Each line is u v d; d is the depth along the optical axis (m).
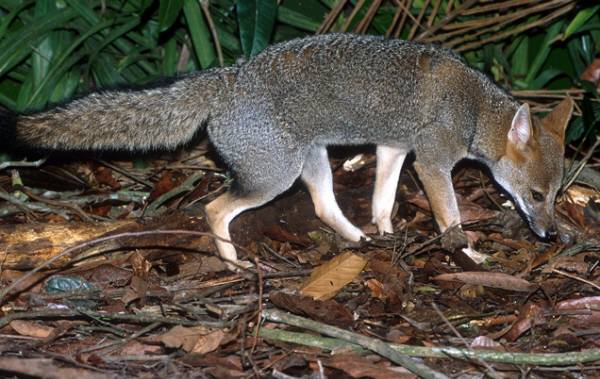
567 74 8.36
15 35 7.56
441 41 8.22
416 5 8.43
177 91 5.75
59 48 7.71
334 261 5.27
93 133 5.74
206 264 5.75
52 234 5.61
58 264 5.51
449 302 5.25
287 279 5.55
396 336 4.79
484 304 5.34
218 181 7.12
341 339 4.52
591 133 7.39
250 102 5.71
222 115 5.77
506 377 4.36
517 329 4.82
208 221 5.83
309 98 5.84
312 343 4.55
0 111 5.55
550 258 5.96
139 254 5.58
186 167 7.26
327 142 6.09
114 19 7.75
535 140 6.43
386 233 6.28
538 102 8.48
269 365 4.38
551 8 7.92
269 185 5.85
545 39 8.27
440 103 6.15
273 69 5.75
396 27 8.34
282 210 6.49
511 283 5.42
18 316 4.66
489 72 8.20
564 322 5.00
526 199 6.57
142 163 7.52
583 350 4.62
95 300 5.12
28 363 3.99
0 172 7.23
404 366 4.26
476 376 4.38
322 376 4.15
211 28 7.31
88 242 4.72
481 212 6.75
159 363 4.39
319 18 8.61
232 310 4.83
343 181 7.23
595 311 5.06
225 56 8.19
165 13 6.82
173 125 5.80
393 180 6.46
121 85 5.77
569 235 6.55
